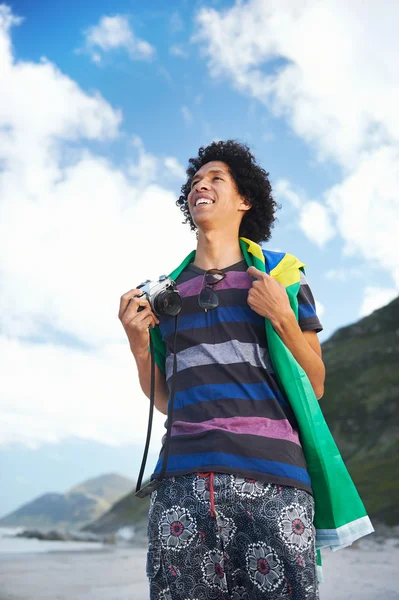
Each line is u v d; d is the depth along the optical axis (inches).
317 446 92.0
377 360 2036.2
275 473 85.9
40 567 293.7
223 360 95.0
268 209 121.1
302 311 102.3
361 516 92.6
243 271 104.7
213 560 85.8
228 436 87.6
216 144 123.9
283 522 84.0
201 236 111.6
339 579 211.3
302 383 94.0
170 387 98.2
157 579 87.7
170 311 100.0
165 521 87.7
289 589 83.0
